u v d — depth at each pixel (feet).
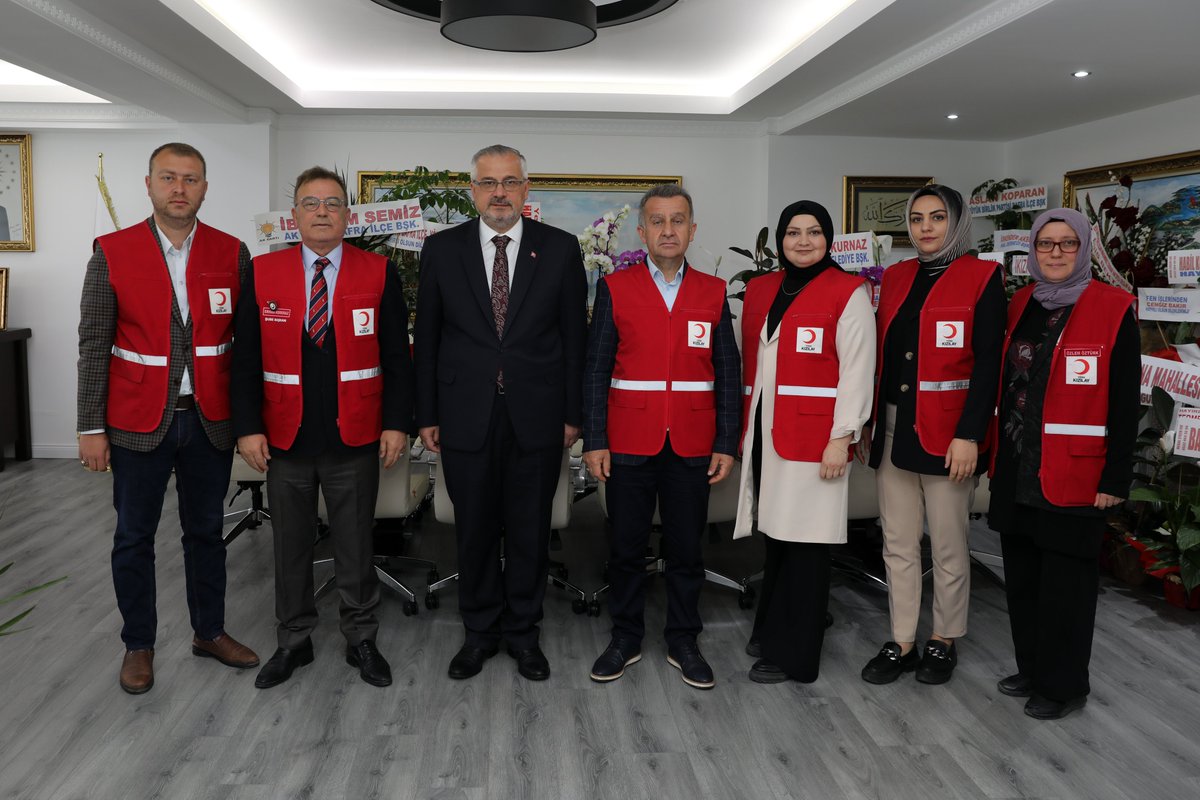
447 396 9.14
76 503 17.62
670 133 23.48
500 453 9.21
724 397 9.41
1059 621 8.57
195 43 16.24
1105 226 17.34
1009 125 21.20
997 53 14.89
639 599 9.84
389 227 13.06
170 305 8.81
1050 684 8.68
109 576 13.07
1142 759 8.05
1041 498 8.39
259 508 14.25
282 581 9.39
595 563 14.20
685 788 7.55
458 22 13.87
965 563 9.41
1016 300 8.95
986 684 9.57
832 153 23.18
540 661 9.68
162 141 21.88
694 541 9.59
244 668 9.78
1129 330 8.13
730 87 22.52
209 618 9.84
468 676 9.61
